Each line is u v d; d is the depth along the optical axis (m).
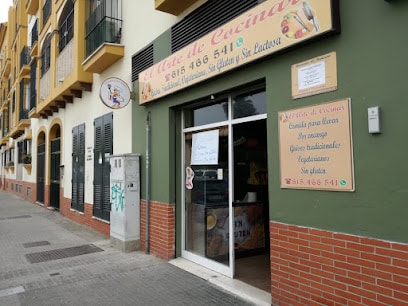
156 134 6.45
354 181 3.18
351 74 3.23
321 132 3.45
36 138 17.09
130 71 7.50
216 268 5.34
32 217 12.26
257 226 6.14
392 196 2.91
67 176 11.99
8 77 26.77
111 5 8.19
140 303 4.32
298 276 3.67
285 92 3.85
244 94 4.95
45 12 14.37
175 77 5.66
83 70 9.50
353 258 3.18
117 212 7.07
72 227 9.99
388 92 2.96
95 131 9.42
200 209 5.90
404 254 2.82
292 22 3.64
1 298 4.62
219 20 4.88
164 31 6.26
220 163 5.44
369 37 3.10
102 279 5.23
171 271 5.48
